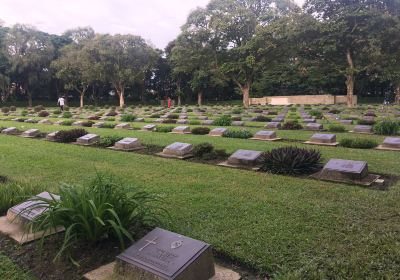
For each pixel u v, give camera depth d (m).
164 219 4.51
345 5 28.47
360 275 3.12
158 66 57.12
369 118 18.45
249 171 7.20
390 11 27.75
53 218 3.63
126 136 12.98
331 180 6.37
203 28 34.03
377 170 6.95
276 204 5.06
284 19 30.67
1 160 8.49
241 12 32.97
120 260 3.12
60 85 55.09
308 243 3.78
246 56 33.66
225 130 13.26
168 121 18.84
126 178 6.70
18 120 22.31
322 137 10.67
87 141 11.46
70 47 46.53
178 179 6.58
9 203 4.95
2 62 46.19
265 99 51.97
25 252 3.75
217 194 5.59
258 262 3.43
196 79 50.12
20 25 44.56
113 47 42.88
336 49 29.44
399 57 28.42
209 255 3.15
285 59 35.53
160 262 3.00
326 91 51.47
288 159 7.03
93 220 3.58
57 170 7.39
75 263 3.40
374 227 4.16
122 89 47.12
